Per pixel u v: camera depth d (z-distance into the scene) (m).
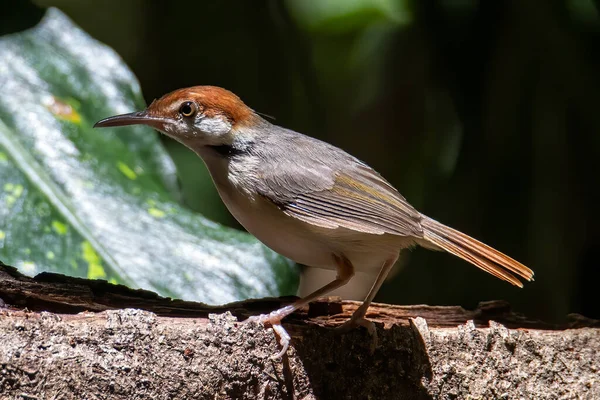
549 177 12.06
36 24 11.50
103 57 11.48
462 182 12.46
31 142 10.08
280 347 6.91
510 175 12.20
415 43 13.57
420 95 13.73
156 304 7.74
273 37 13.12
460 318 8.94
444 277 12.23
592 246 12.08
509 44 12.04
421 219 8.17
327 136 13.62
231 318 6.73
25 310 6.49
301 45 13.40
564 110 12.00
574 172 12.03
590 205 12.02
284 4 13.35
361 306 7.48
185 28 13.14
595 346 8.30
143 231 9.76
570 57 11.75
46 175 9.79
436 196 12.88
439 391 7.54
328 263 8.16
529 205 12.14
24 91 10.62
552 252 11.98
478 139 12.31
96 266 9.02
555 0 11.62
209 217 13.38
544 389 7.96
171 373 6.41
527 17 11.81
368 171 8.30
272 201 7.77
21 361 5.91
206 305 7.98
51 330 6.11
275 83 13.15
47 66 11.05
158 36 13.29
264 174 7.89
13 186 9.41
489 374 7.73
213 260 9.70
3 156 9.67
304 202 7.80
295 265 9.99
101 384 6.16
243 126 8.17
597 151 11.89
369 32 14.88
